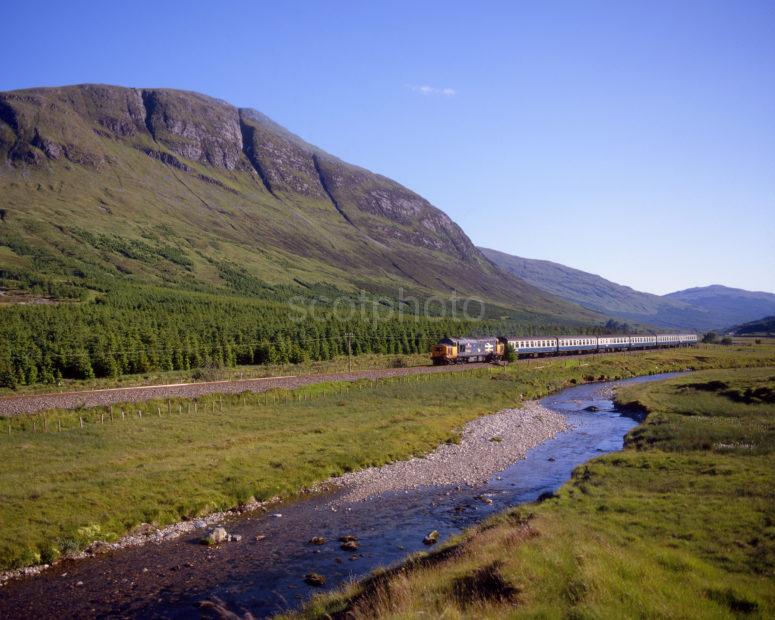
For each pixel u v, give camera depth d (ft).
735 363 374.22
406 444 138.10
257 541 82.07
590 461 117.29
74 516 83.56
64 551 76.02
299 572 70.90
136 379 238.27
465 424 169.58
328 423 155.12
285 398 191.83
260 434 138.72
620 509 75.05
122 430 136.46
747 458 100.58
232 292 597.93
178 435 134.41
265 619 58.18
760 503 71.41
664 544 59.21
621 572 47.85
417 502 100.12
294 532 85.71
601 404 221.46
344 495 104.88
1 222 635.25
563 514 74.64
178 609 61.67
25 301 382.22
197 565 73.51
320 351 341.00
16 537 75.82
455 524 87.97
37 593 65.92
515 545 55.26
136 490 94.48
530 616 40.60
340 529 86.99
